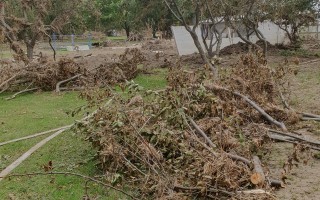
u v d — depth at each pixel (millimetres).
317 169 5730
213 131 5980
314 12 19312
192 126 6199
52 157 6492
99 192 5145
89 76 12523
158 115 5801
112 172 5219
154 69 15750
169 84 7598
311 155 6176
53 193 5188
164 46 26234
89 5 21672
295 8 18422
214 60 9414
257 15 16797
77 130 6195
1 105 10812
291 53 18344
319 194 5004
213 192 4754
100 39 33188
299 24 19969
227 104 6672
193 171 4848
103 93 7004
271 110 7840
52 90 12508
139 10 26016
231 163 4867
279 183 5184
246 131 6523
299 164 5922
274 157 6211
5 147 7184
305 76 12836
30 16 16641
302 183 5312
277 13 17656
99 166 5812
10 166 6203
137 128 5477
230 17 17203
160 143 5453
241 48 18844
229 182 4625
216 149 5242
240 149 5672
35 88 12516
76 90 12211
